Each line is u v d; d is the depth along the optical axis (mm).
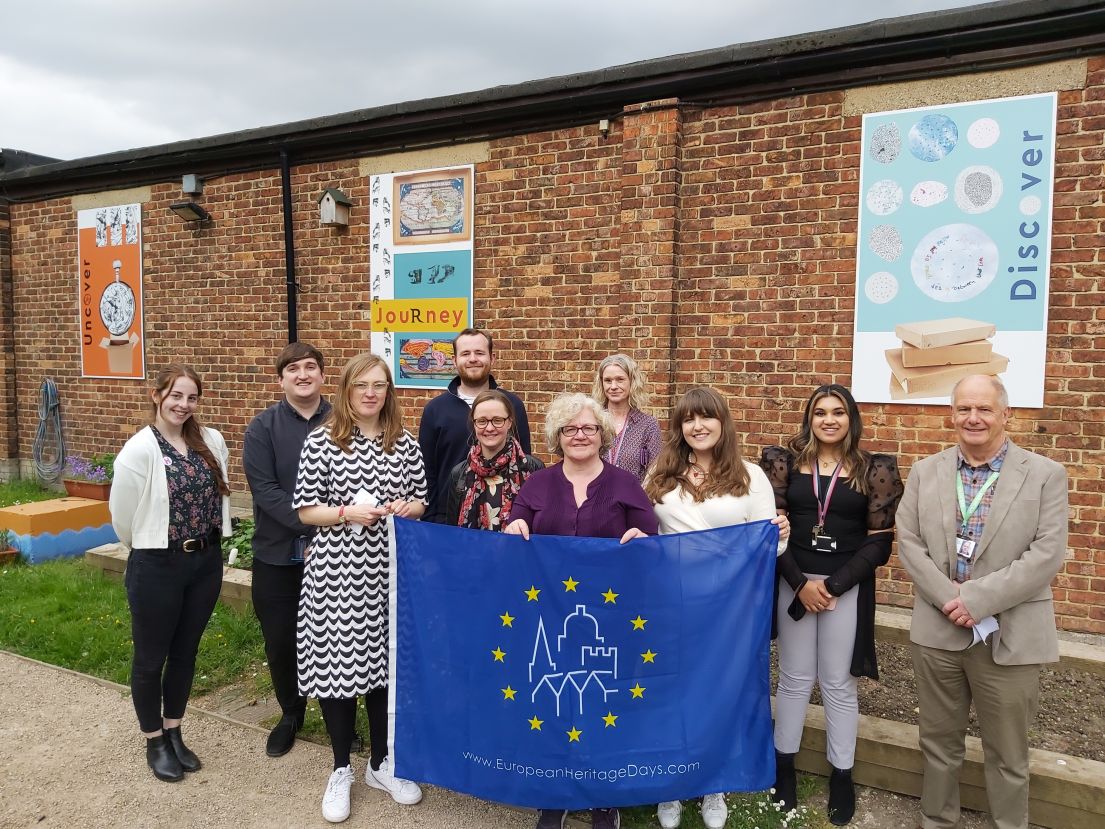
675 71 5293
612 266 5832
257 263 7527
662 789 2877
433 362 6660
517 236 6199
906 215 4824
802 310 5160
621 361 4031
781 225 5191
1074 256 4430
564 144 5949
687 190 5461
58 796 3242
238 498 7840
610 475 3084
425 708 3035
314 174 7109
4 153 9016
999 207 4582
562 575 2930
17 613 5273
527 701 2936
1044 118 4449
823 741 3365
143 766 3488
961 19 4504
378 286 6863
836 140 5000
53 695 4219
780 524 3000
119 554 6168
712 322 5441
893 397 4918
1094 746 3383
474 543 3006
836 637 3066
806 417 3186
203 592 3453
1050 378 4523
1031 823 2998
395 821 3094
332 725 3123
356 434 3158
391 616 3068
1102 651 4160
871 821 3098
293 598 3523
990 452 2779
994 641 2666
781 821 3084
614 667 2914
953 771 2879
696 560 2930
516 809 3189
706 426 3062
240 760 3557
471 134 6320
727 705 2918
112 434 8703
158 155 7797
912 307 4836
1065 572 4551
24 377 9352
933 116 4715
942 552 2789
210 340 7895
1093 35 4305
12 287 9320
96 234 8523
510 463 3295
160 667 3375
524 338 6227
